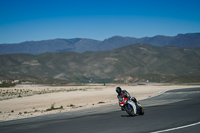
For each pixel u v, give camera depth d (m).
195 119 14.73
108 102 33.25
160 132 11.39
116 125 13.81
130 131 11.94
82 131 12.57
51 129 13.67
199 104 23.77
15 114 27.78
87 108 25.61
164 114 17.52
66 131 12.80
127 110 16.97
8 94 88.44
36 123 16.56
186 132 11.22
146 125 13.34
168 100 30.86
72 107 29.58
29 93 88.69
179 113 17.75
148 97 39.19
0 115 28.11
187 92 47.31
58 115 20.73
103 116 18.14
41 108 34.75
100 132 12.07
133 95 47.66
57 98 51.38
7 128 15.16
